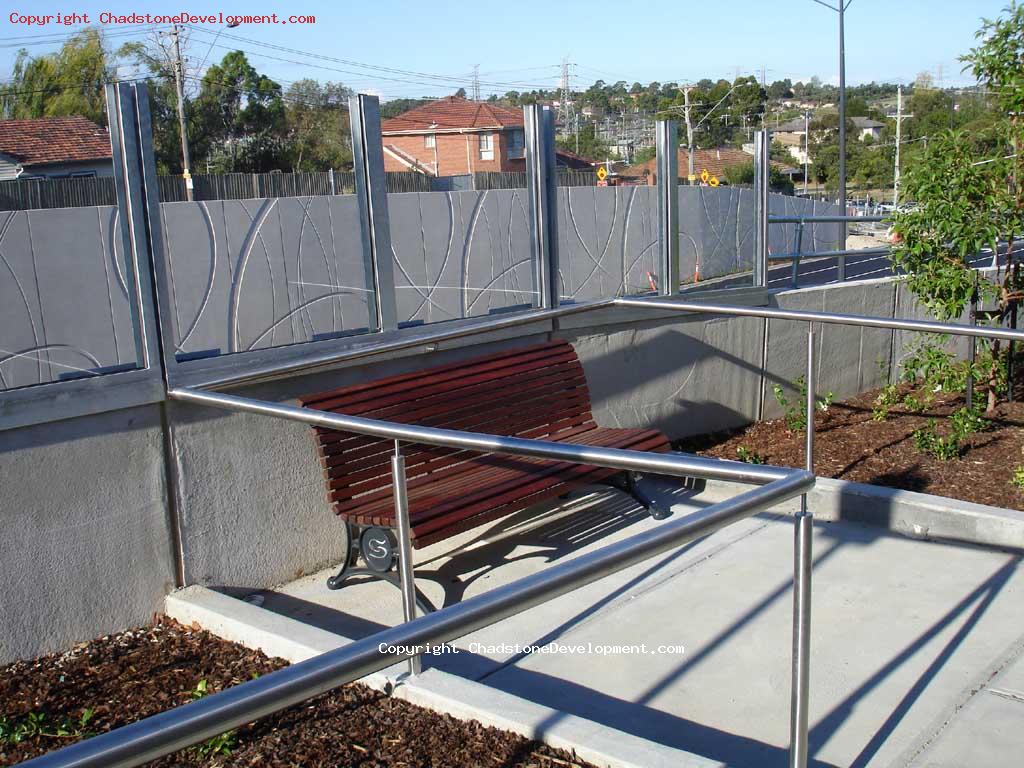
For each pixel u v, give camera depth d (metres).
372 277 4.42
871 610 3.68
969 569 4.05
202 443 3.77
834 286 7.29
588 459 2.28
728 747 2.79
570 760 2.54
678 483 5.41
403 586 3.04
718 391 6.46
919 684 3.11
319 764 2.54
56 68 25.22
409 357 4.62
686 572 4.13
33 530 3.28
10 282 3.24
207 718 1.16
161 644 3.43
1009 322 6.93
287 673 1.25
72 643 3.41
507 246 5.15
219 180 9.85
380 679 2.94
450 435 2.57
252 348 4.01
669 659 3.35
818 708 2.99
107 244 3.48
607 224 5.78
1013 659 3.25
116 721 2.85
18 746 2.71
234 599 3.63
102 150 15.70
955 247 6.49
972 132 6.39
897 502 4.53
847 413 6.96
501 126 35.25
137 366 3.57
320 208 4.22
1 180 7.72
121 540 3.54
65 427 3.34
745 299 6.55
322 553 4.31
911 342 7.42
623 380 5.81
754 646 3.42
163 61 24.77
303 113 27.08
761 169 6.61
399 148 36.56
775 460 5.73
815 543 4.43
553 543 4.53
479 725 2.73
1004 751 2.71
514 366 4.85
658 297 5.89
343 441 3.94
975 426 6.12
